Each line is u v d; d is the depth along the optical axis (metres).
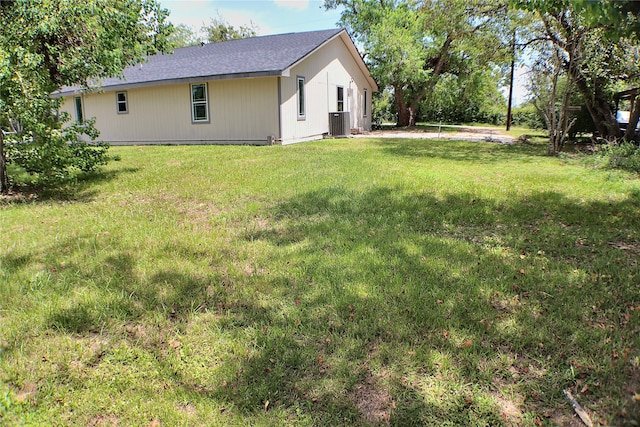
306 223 4.32
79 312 2.58
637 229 4.18
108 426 1.75
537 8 4.27
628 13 2.91
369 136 16.55
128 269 3.21
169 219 4.59
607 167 7.82
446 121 32.66
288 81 12.94
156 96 14.45
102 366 2.12
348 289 2.83
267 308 2.62
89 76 6.56
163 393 1.93
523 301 2.68
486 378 1.98
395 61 19.94
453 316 2.49
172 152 10.88
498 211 4.82
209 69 13.48
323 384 1.96
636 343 2.20
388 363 2.09
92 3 5.70
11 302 2.71
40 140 6.14
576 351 2.16
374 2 22.72
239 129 13.32
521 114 28.06
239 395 1.90
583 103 13.04
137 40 7.12
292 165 8.03
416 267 3.18
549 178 6.82
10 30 5.35
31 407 1.85
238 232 4.09
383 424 1.73
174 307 2.66
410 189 5.84
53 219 4.66
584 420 1.72
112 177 7.21
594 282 2.94
